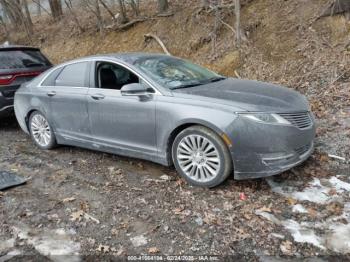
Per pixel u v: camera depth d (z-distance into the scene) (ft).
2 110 21.52
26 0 47.73
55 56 41.88
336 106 20.75
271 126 12.03
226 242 10.19
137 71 14.58
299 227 10.69
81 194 13.42
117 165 15.98
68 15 46.03
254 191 12.82
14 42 48.73
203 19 32.45
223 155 12.51
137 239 10.54
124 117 14.62
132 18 38.70
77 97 16.17
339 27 26.27
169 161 14.10
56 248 10.28
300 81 24.30
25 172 15.79
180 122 13.06
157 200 12.64
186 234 10.64
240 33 28.71
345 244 9.88
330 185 12.94
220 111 12.40
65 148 18.83
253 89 14.06
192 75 15.57
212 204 12.16
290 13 29.04
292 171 14.07
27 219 11.84
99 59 15.94
